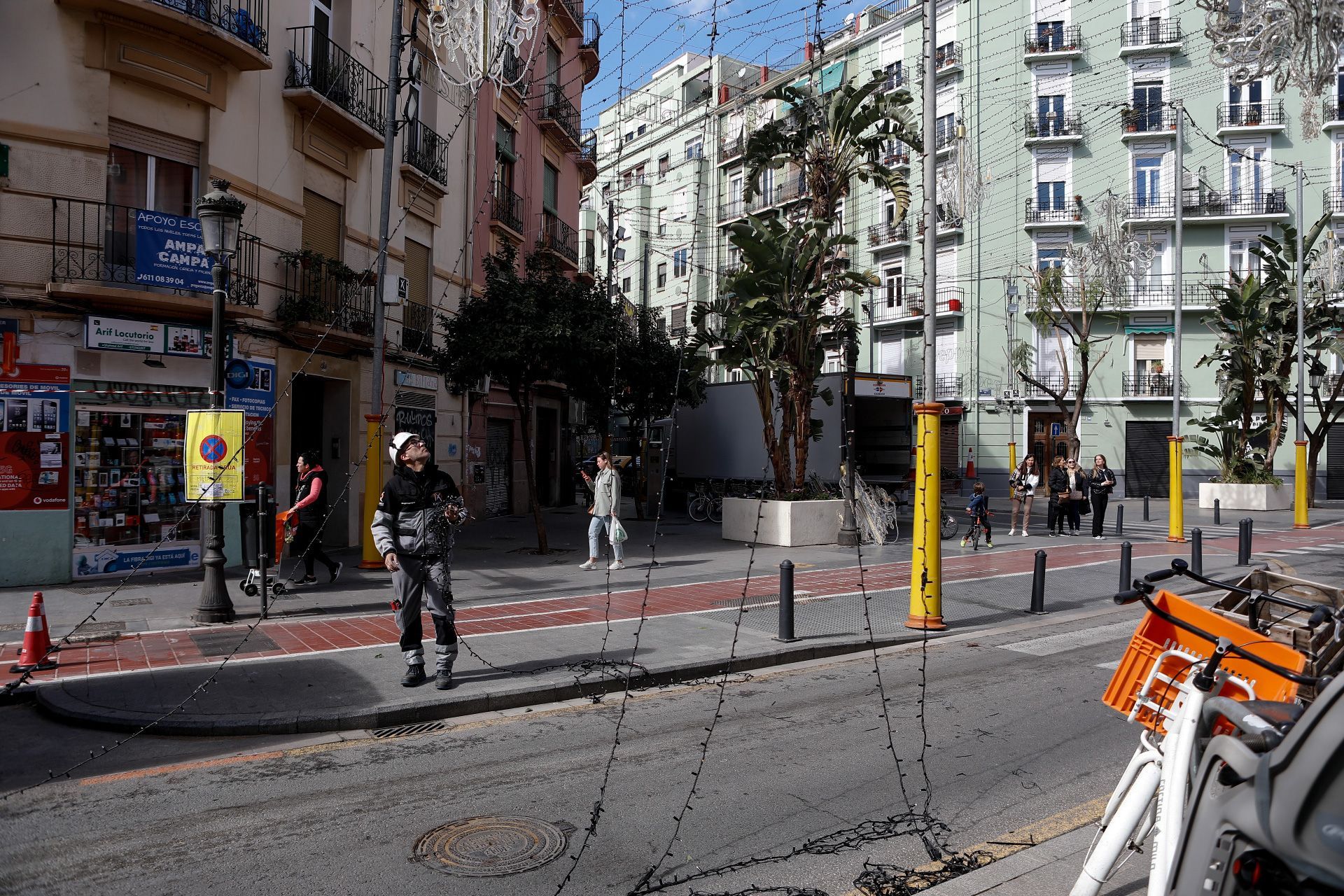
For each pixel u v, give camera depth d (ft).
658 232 133.08
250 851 13.29
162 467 40.83
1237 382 93.66
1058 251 114.21
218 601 29.86
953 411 115.96
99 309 37.73
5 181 35.94
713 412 80.33
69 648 26.14
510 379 49.32
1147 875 12.51
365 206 53.67
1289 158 108.58
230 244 29.78
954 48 115.85
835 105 55.52
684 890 12.09
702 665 24.82
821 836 13.89
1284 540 62.23
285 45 46.70
